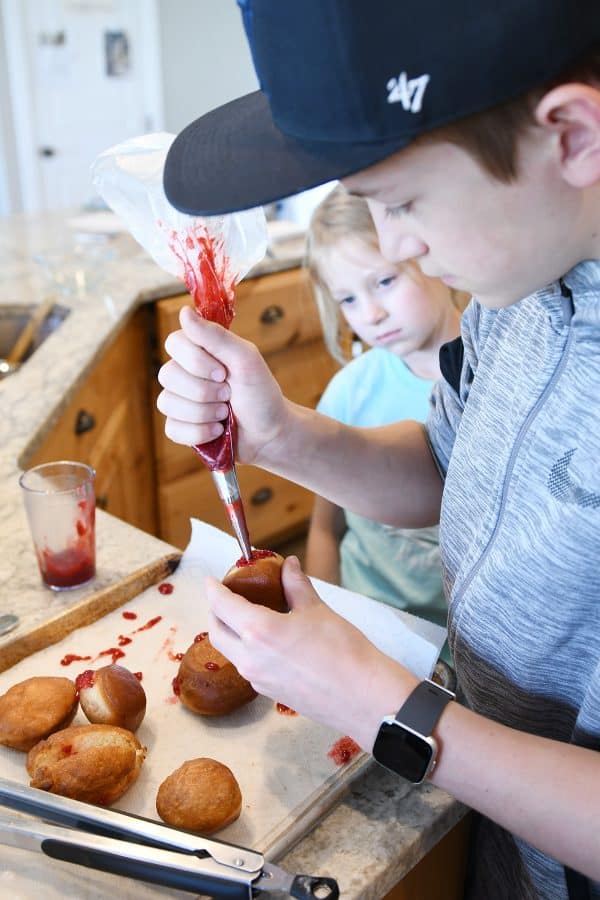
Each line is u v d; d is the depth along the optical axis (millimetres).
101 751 608
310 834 603
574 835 514
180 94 5016
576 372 577
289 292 2264
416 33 429
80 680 688
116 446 1864
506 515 631
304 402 2502
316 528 1414
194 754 660
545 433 599
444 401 847
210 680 681
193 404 718
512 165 458
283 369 2383
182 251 688
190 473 2279
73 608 796
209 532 898
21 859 563
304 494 2625
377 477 842
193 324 695
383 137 451
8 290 1904
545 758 532
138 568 894
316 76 452
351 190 495
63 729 659
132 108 4914
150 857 533
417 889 690
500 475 638
